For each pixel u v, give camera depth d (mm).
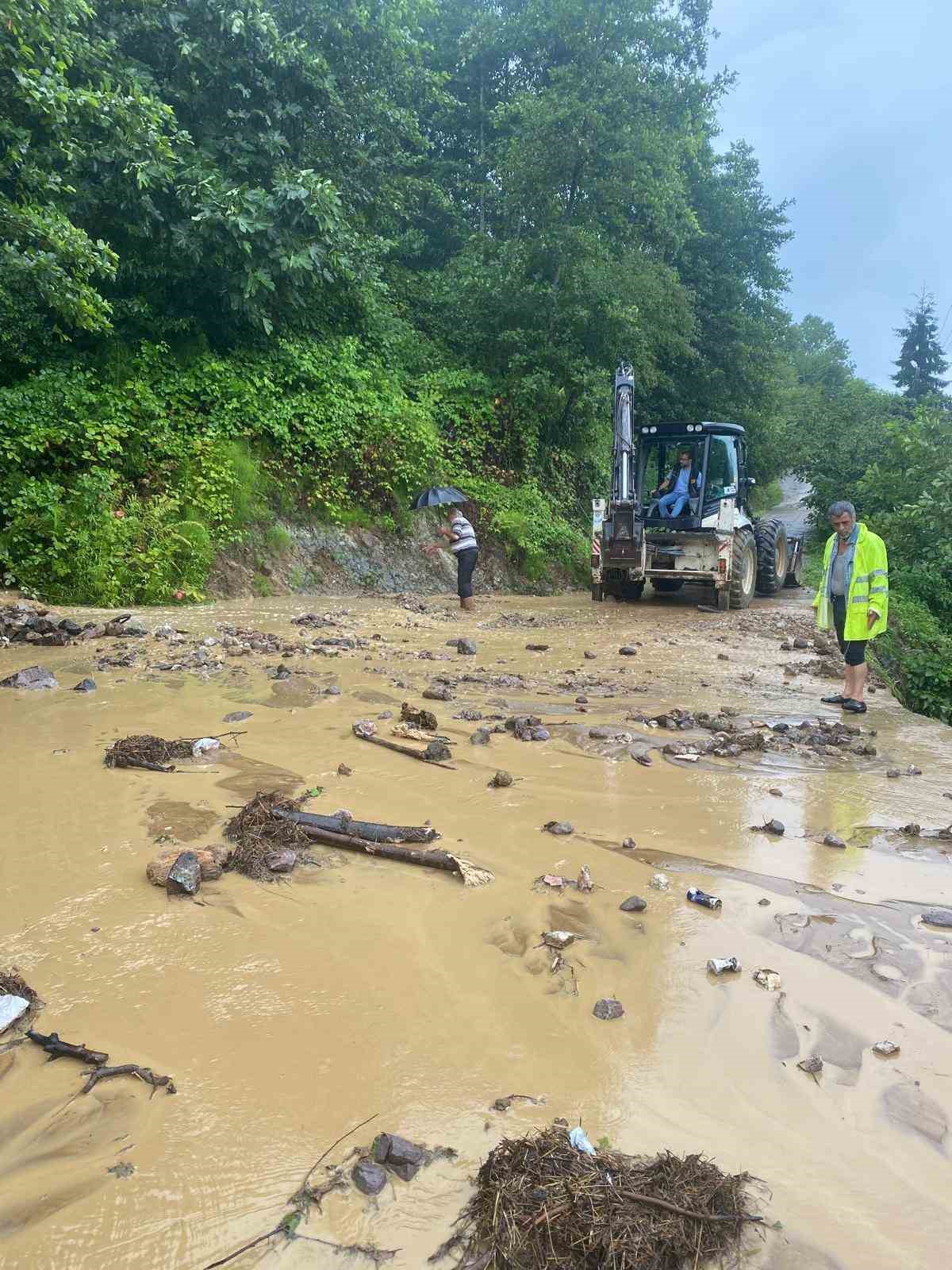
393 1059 2305
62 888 3221
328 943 2918
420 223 23906
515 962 2854
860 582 7051
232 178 14164
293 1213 1790
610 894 3402
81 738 5102
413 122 17922
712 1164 1959
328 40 15953
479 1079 2238
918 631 16766
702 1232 1765
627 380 13453
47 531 10523
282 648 8367
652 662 8781
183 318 13734
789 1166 1990
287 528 13531
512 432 18891
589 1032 2479
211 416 13180
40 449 10852
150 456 12117
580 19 17297
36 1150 1948
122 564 10805
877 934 3174
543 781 4746
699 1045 2445
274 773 4609
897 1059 2426
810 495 30812
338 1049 2336
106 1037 2350
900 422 18672
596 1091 2217
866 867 3801
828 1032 2545
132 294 13523
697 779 4941
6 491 10625
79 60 10703
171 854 3471
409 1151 1930
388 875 3496
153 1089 2152
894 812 4531
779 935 3141
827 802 4637
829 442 29500
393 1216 1791
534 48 21656
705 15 22672
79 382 12047
